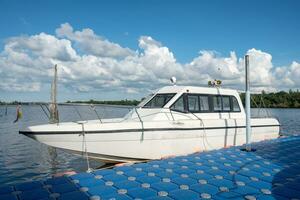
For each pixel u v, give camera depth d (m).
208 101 9.36
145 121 7.95
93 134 7.36
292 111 52.81
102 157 7.68
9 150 13.73
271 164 5.54
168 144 8.10
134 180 4.43
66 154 12.87
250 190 3.96
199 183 4.29
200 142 8.65
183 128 8.30
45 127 7.24
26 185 4.10
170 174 4.79
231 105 9.91
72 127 7.27
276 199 3.61
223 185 4.19
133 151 7.74
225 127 9.16
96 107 8.45
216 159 6.00
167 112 8.48
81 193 3.80
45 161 11.63
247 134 7.09
